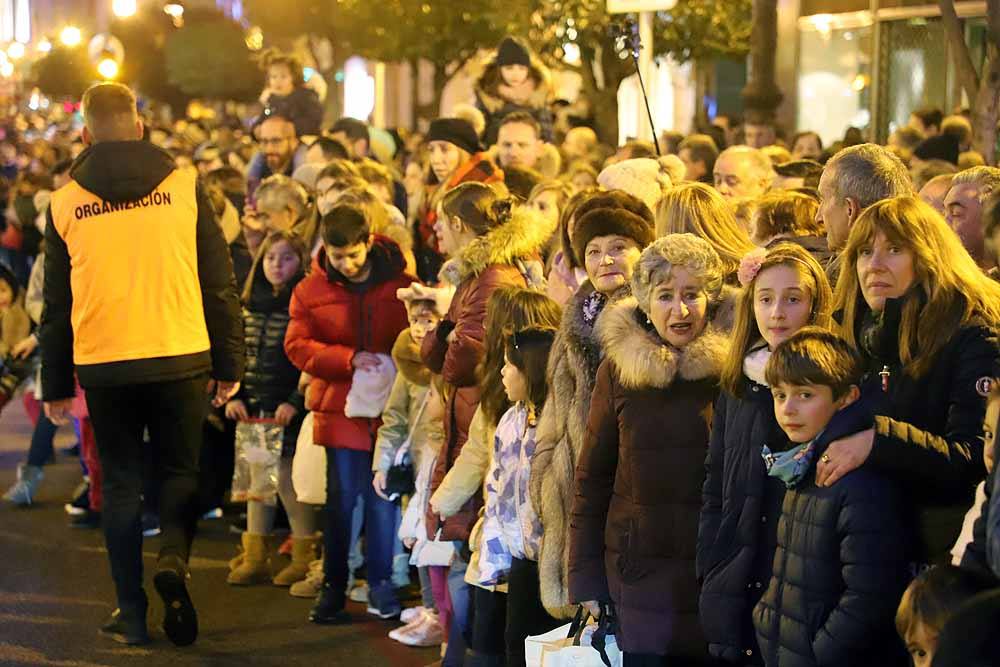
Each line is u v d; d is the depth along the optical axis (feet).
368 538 28.73
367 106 102.89
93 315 26.94
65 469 44.83
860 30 66.80
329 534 28.53
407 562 29.71
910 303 16.33
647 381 17.90
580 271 23.44
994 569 13.17
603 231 19.66
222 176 46.39
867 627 15.16
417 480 25.81
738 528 16.92
